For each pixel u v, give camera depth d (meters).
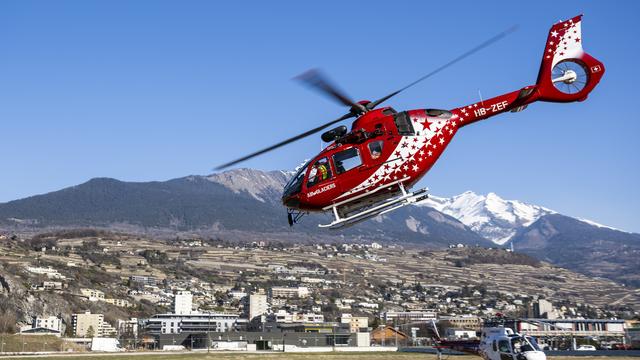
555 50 32.59
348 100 30.44
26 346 116.00
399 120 31.34
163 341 159.75
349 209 32.28
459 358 69.44
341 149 31.62
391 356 80.50
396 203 31.02
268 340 153.38
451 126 31.69
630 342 124.44
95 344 126.19
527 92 32.09
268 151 29.77
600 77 32.28
